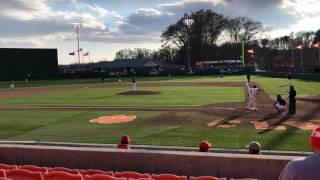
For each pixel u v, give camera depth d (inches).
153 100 1466.5
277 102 1100.5
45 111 1206.3
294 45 5551.2
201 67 4749.0
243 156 395.9
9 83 3026.6
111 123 958.4
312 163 150.6
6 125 960.3
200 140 730.8
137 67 5226.4
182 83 2554.1
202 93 1727.4
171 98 1529.3
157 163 420.2
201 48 5467.5
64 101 1502.2
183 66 5339.6
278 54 5787.4
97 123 965.2
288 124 876.0
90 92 1942.7
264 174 387.9
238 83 2415.1
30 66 3826.3
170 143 710.5
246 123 900.0
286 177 153.3
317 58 5073.8
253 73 3895.2
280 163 382.6
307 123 884.0
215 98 1489.9
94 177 303.7
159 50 6387.8
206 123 912.9
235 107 1186.0
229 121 932.6
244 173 393.4
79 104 1382.9
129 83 2736.2
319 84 2162.9
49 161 458.0
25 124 971.3
